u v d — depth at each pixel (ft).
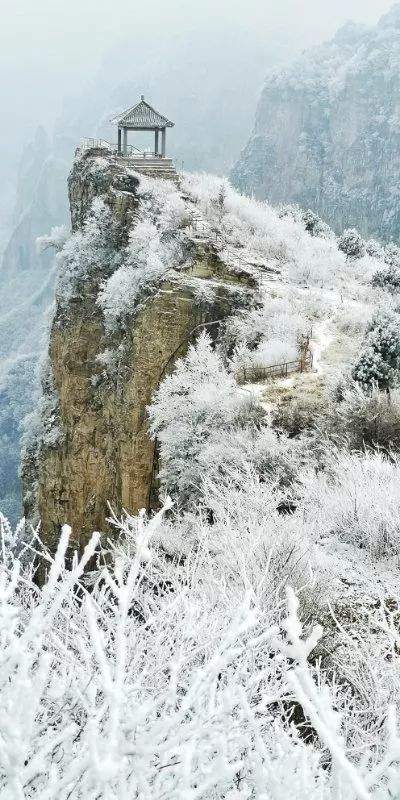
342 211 435.53
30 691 5.90
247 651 10.47
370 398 37.52
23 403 375.66
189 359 49.55
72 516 78.38
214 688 7.80
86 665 9.05
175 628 10.77
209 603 15.28
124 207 83.92
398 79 441.27
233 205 89.61
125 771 6.28
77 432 79.10
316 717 5.74
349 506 24.85
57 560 6.63
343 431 36.14
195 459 42.47
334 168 451.94
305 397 44.29
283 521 22.08
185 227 74.69
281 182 467.52
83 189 97.96
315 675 15.25
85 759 5.87
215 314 63.00
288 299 63.67
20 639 6.21
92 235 86.33
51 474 83.51
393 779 5.96
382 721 11.71
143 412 62.95
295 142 469.57
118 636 6.53
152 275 67.41
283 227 90.43
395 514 23.36
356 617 18.38
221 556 19.86
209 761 7.45
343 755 5.51
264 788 6.75
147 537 6.94
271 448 35.17
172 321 63.00
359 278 80.94
